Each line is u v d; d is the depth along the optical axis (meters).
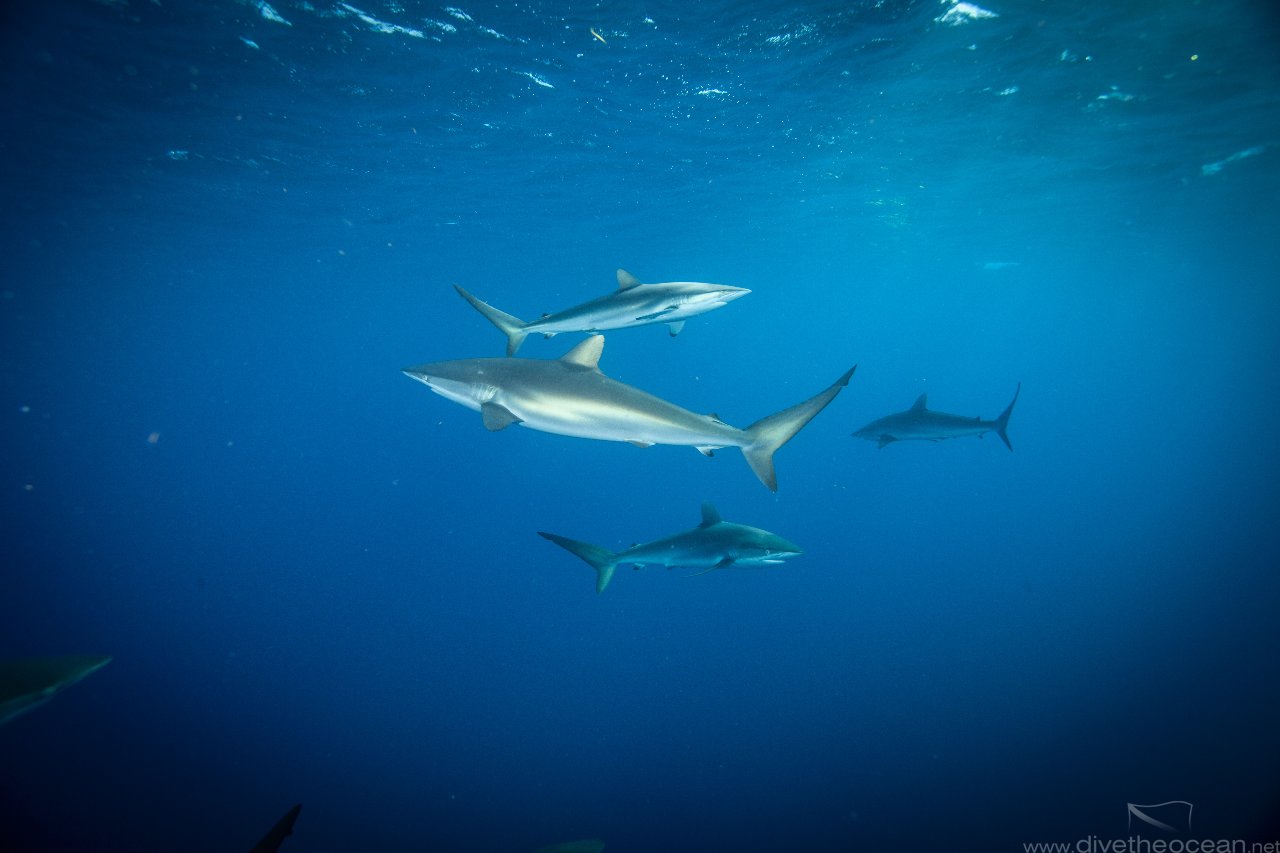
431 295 46.25
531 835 12.84
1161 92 14.60
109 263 32.47
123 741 15.70
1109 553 27.64
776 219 25.92
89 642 22.19
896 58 12.77
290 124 15.38
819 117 15.63
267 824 13.02
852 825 12.40
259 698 18.53
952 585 25.59
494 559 34.72
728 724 16.62
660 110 14.95
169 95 13.77
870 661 19.52
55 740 15.52
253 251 29.89
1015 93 14.51
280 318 58.12
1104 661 18.22
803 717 16.59
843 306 63.56
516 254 31.41
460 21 11.16
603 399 5.44
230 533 41.66
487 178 19.56
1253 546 26.27
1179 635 19.41
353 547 37.81
